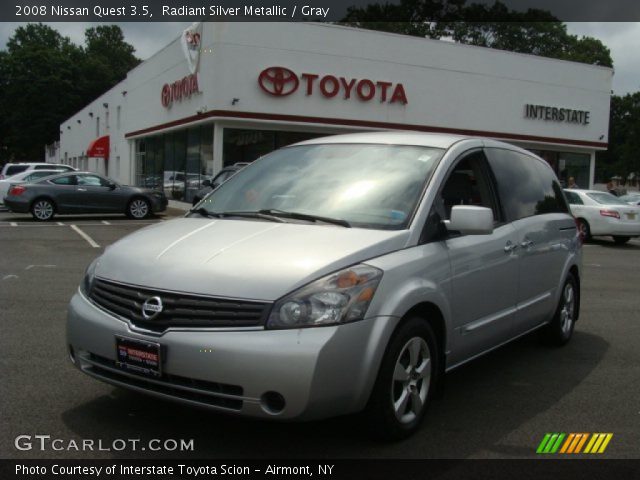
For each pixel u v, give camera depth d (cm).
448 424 397
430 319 388
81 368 366
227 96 2072
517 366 534
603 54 5962
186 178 2459
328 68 2234
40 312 666
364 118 2319
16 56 6147
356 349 321
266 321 313
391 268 347
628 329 687
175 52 2436
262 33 2105
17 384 441
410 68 2408
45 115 6147
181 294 328
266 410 309
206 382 316
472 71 2561
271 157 498
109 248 400
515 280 481
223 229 388
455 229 392
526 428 396
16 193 1809
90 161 4366
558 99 2811
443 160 429
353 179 428
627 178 6900
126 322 338
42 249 1195
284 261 334
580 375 512
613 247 1655
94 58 7238
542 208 555
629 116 7244
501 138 2666
